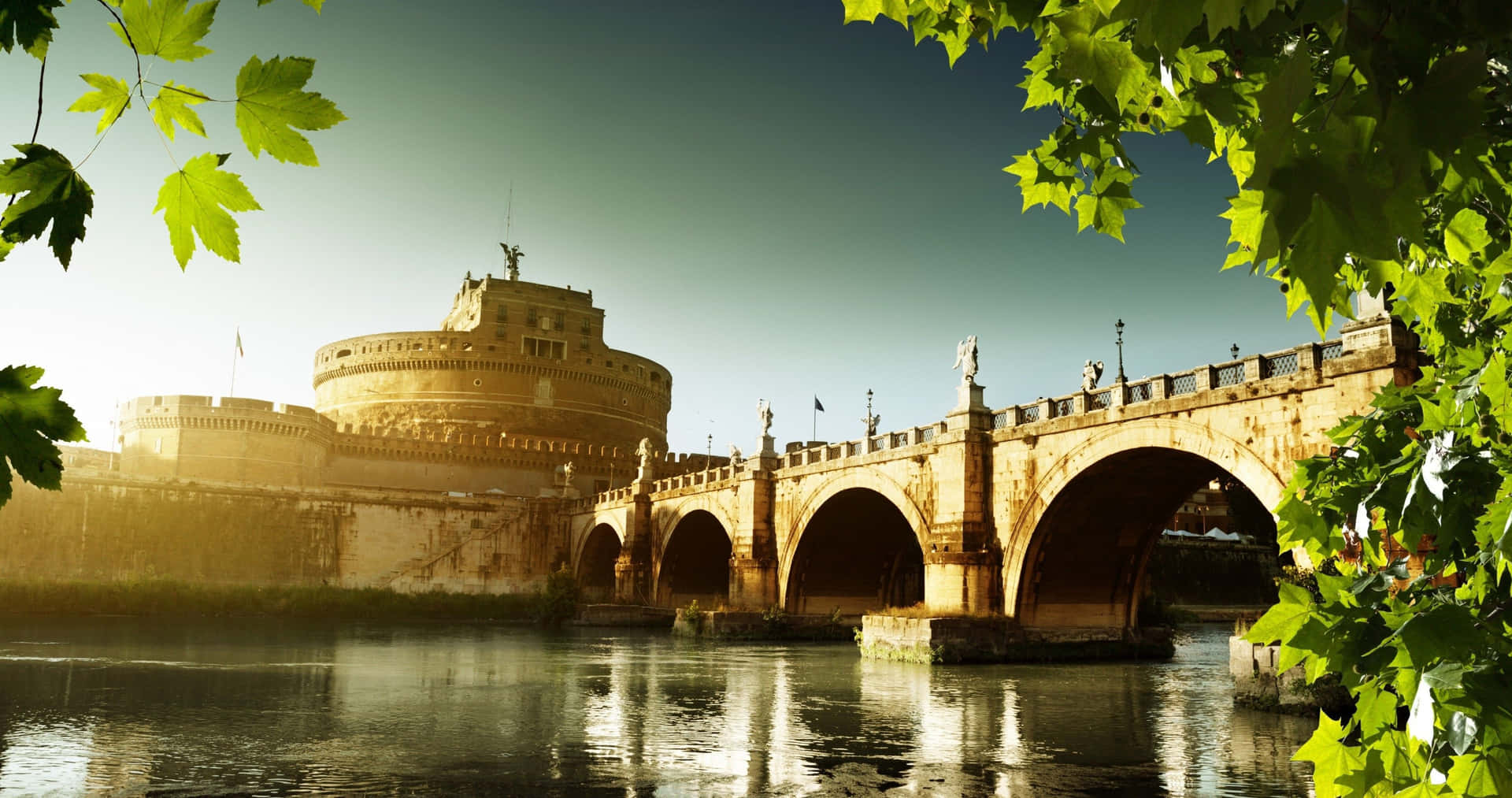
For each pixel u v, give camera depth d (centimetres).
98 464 10194
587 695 3597
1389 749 362
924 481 5072
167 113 288
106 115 285
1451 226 352
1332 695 2981
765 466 6688
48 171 276
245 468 9356
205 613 8056
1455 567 393
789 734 2764
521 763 2372
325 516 9244
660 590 8406
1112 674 4178
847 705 3312
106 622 7181
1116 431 4019
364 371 12462
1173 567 9706
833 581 6694
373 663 4653
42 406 281
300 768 2286
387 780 2180
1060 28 319
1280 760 2384
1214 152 353
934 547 4919
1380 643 360
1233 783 2153
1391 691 388
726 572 8962
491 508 10038
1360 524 448
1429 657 334
